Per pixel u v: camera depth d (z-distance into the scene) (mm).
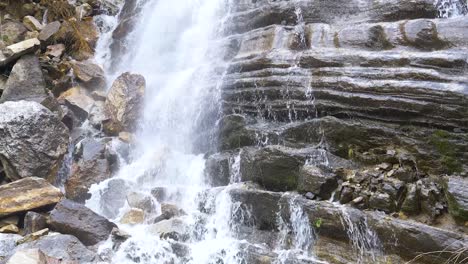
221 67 7113
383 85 5066
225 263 4883
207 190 5879
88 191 6461
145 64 9078
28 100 7625
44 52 9375
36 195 5914
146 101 8094
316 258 4516
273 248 4875
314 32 6297
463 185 4105
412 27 5367
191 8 8648
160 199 6191
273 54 6371
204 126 7023
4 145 6457
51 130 6793
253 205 5273
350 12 6438
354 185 4711
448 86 4652
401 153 4738
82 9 10602
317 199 4820
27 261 4504
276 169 5348
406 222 4141
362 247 4340
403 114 4883
